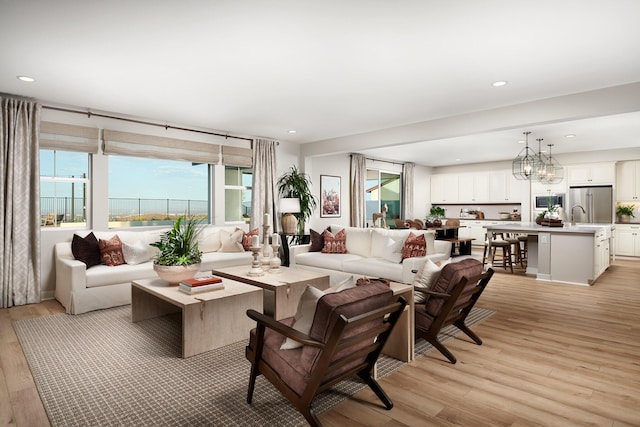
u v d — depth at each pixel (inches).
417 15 97.3
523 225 270.4
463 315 124.8
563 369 105.3
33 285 171.8
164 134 217.2
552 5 92.0
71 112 184.1
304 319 76.0
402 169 402.0
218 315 120.4
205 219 243.6
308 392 71.4
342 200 328.2
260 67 133.7
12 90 159.5
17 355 113.0
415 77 143.6
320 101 176.2
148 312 148.9
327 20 100.1
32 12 95.4
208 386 94.4
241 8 94.0
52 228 184.1
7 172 163.9
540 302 178.2
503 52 120.3
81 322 144.9
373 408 85.0
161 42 113.4
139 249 179.8
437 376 100.9
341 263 200.1
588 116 159.2
